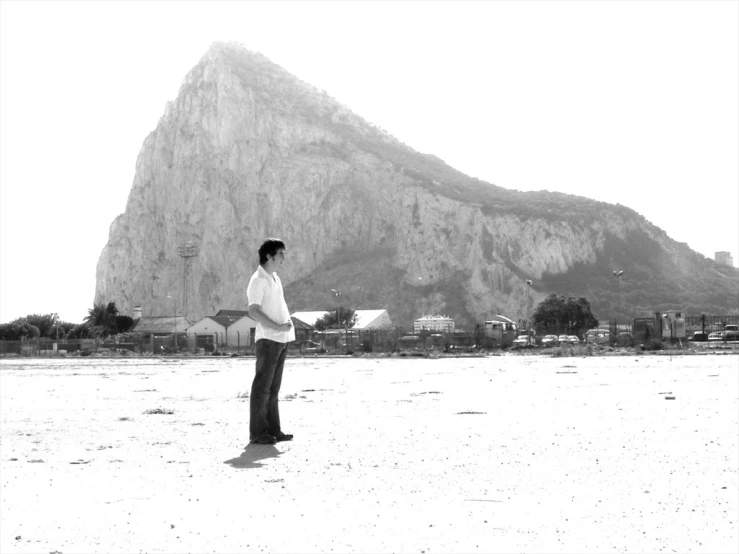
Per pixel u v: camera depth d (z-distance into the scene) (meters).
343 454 7.79
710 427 9.45
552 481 6.21
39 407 14.56
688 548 4.27
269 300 9.23
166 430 10.21
